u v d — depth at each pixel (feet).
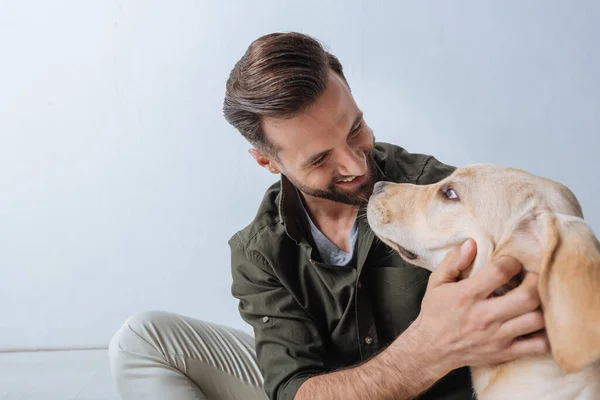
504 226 4.26
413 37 10.07
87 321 11.09
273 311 5.45
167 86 10.70
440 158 10.19
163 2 10.59
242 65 4.90
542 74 9.96
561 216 3.91
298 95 4.58
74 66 10.80
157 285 10.95
